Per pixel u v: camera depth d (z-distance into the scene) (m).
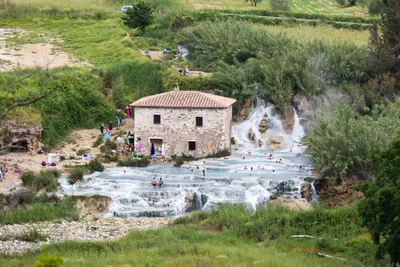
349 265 61.84
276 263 60.88
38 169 94.94
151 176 93.44
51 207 82.81
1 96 107.50
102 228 78.75
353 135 95.25
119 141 105.00
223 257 62.97
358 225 73.44
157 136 101.94
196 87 120.19
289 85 116.62
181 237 73.44
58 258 43.53
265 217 76.44
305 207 84.19
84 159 100.62
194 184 89.50
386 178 59.75
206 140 102.25
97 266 60.50
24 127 102.06
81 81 119.62
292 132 113.44
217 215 79.94
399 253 57.88
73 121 112.88
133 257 63.56
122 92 120.44
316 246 68.88
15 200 83.56
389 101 111.06
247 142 111.81
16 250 69.00
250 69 120.50
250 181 90.19
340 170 92.25
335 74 123.19
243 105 116.56
